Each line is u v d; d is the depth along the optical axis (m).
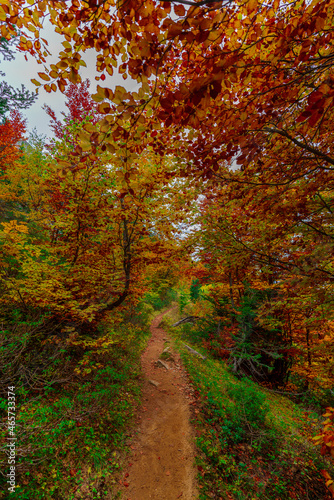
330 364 6.01
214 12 1.55
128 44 1.69
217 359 9.91
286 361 9.80
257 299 8.74
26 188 11.66
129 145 1.83
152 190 5.56
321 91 1.39
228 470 4.30
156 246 6.71
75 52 1.63
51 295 4.91
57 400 4.19
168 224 7.01
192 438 4.82
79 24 1.62
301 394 9.00
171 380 7.09
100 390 5.02
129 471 3.95
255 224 5.38
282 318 8.35
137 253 6.66
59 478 3.23
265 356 10.12
